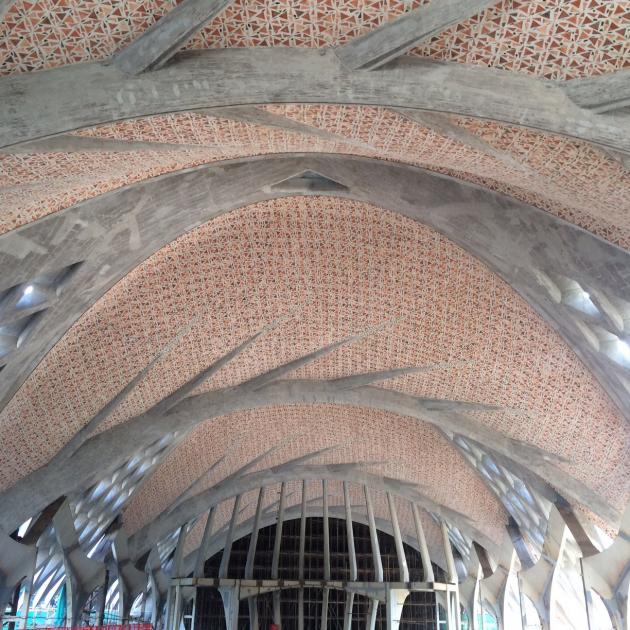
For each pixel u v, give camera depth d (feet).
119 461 56.49
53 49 19.29
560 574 81.97
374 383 62.44
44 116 19.67
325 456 89.20
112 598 93.86
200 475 82.89
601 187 26.78
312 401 63.67
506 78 20.36
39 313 40.83
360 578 117.70
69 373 47.83
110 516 72.74
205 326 52.03
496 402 57.67
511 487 76.43
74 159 26.84
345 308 52.85
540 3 18.48
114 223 37.70
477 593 101.91
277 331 55.31
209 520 91.45
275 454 86.74
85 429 53.72
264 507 108.06
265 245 46.21
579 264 37.83
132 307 46.91
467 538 99.25
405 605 116.47
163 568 107.24
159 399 57.47
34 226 34.17
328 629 115.44
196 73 19.93
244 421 76.43
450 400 61.16
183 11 18.52
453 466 81.10
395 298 50.85
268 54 20.08
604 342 44.14
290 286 50.55
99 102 19.85
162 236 41.45
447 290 48.39
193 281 47.47
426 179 38.81
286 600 115.65
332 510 112.37
